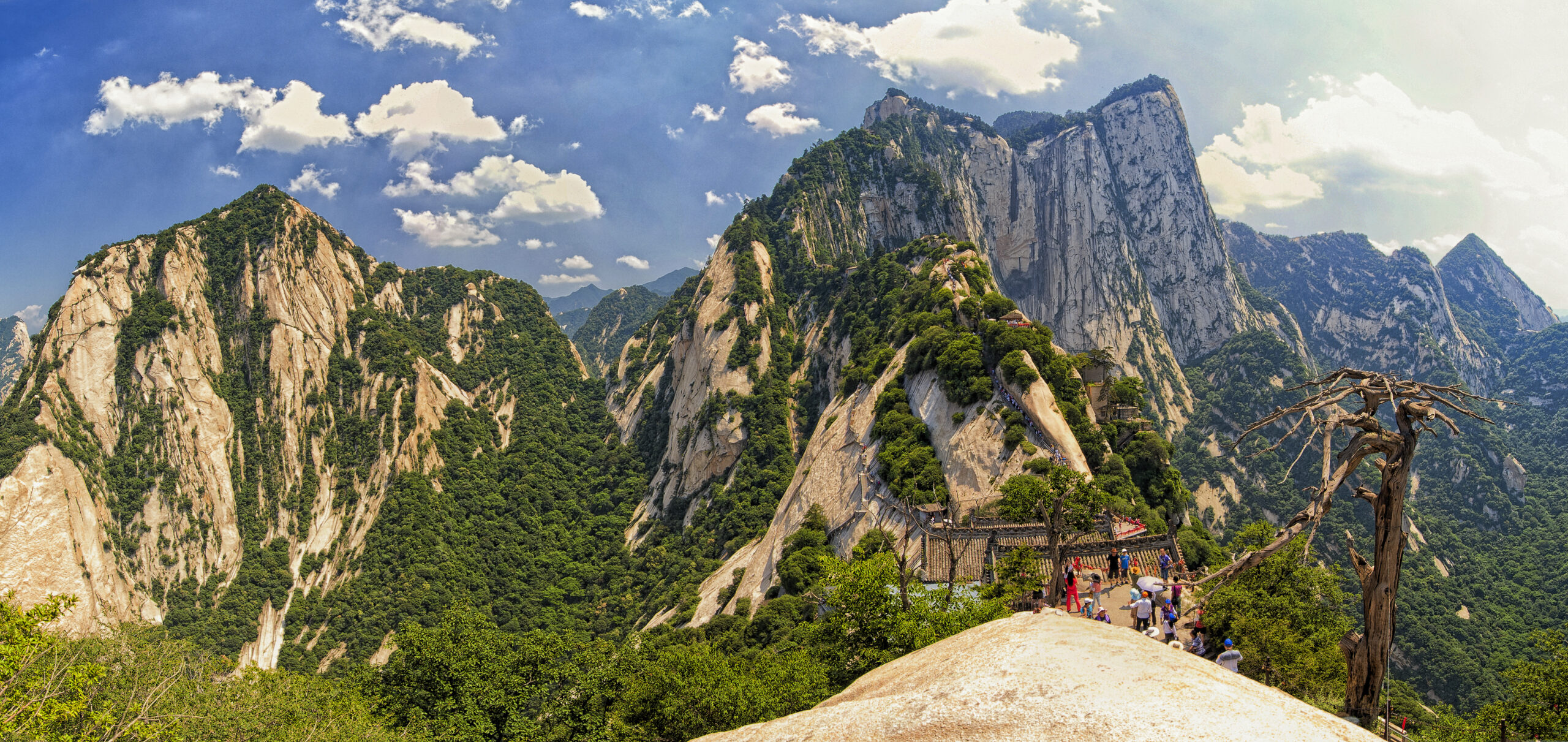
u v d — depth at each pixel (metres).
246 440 161.50
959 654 10.91
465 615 64.25
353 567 145.38
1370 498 15.71
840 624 42.28
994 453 84.44
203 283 172.62
